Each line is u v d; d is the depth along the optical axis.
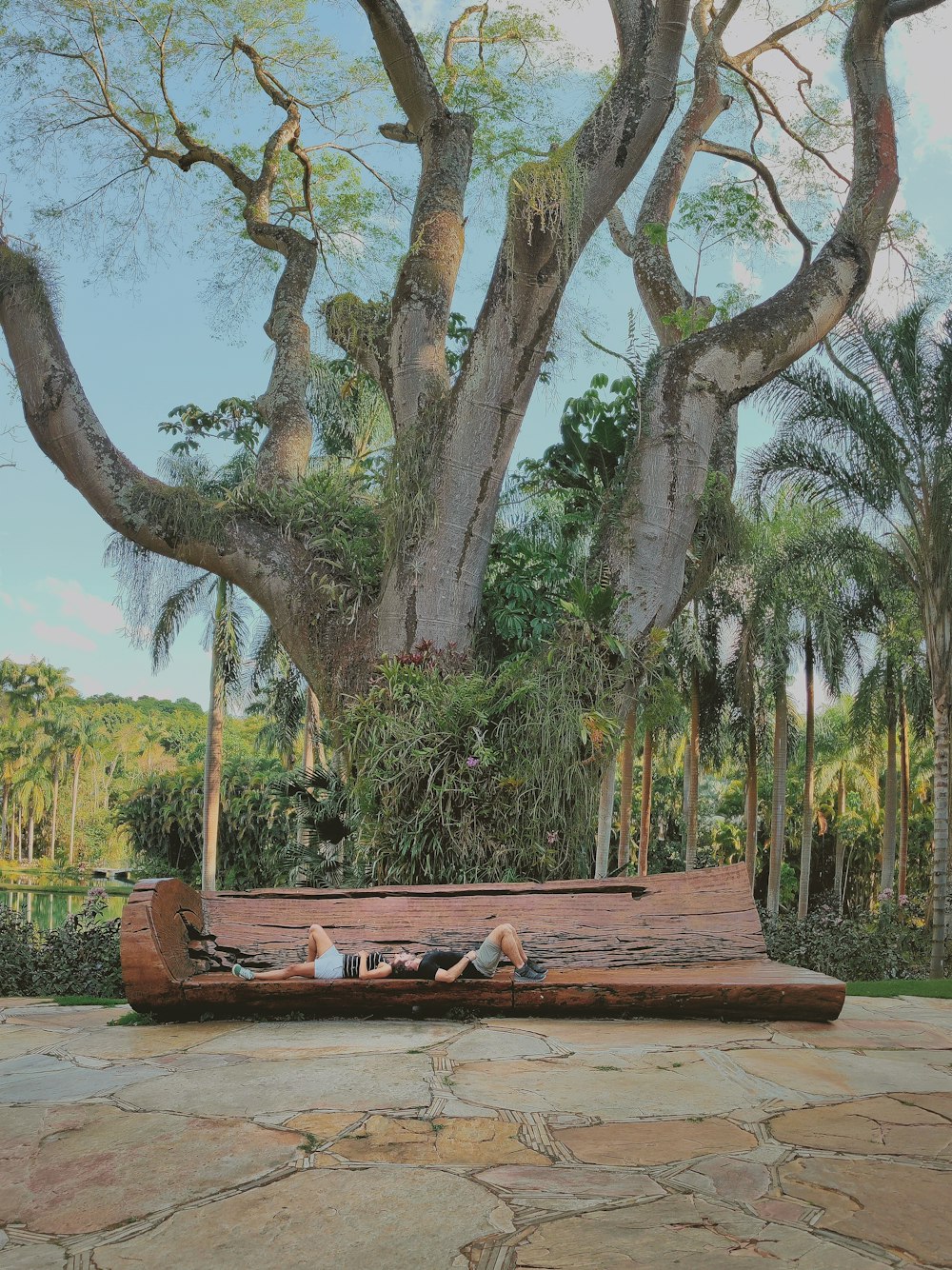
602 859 17.03
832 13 16.89
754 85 17.55
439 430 11.35
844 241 12.07
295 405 13.70
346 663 11.38
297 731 23.20
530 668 10.24
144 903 6.45
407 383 12.20
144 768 81.69
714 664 22.61
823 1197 3.08
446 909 7.36
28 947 11.15
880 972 15.27
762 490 16.81
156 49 15.61
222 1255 2.72
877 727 26.08
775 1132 3.76
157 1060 5.11
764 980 6.28
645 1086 4.43
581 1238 2.77
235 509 12.12
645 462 11.23
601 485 12.53
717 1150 3.53
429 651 10.67
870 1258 2.65
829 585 20.02
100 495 11.73
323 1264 2.65
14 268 11.80
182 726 95.75
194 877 33.16
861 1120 3.95
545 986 6.21
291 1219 2.94
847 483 16.25
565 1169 3.32
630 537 11.09
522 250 10.34
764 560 18.92
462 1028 5.90
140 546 12.12
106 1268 2.66
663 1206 2.99
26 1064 5.11
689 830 23.38
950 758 16.31
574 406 12.51
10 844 85.31
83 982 10.54
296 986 6.20
